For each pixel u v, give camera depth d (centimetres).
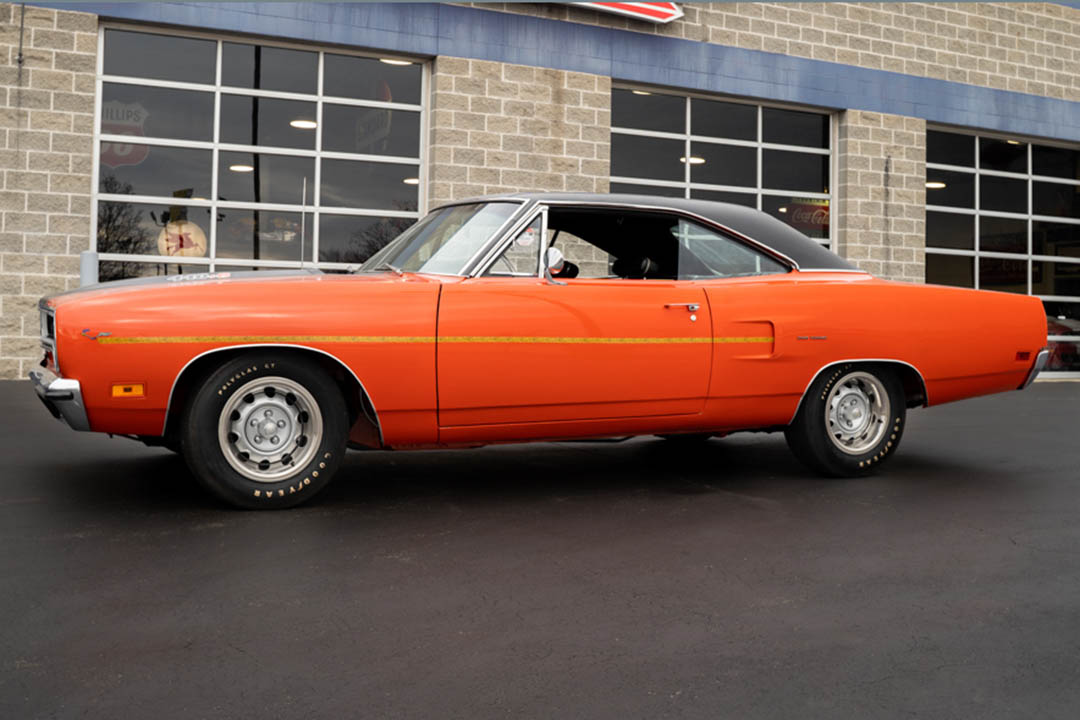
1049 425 851
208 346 438
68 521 439
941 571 376
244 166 1135
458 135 1209
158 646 288
